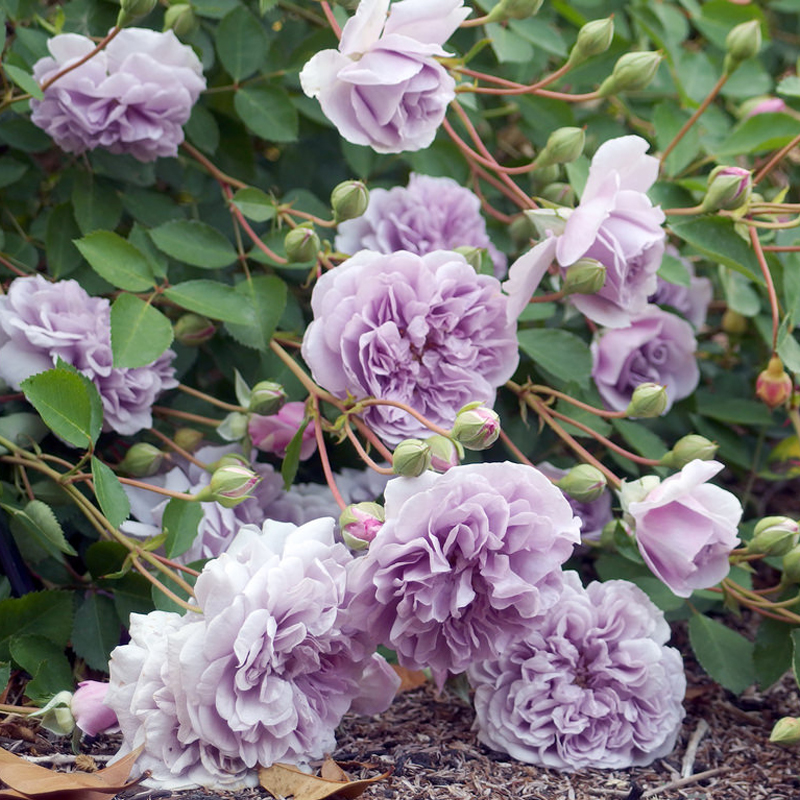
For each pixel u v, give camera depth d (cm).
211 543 94
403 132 91
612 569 98
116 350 91
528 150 121
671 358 104
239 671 85
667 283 108
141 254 94
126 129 97
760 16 112
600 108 116
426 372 92
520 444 103
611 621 93
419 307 90
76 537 99
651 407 93
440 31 91
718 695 100
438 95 91
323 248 98
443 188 102
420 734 94
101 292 100
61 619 92
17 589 95
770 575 110
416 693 97
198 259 97
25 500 94
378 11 89
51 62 96
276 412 94
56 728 88
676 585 91
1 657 91
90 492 97
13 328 93
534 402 96
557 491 86
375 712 91
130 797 86
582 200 92
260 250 99
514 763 92
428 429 92
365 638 89
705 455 93
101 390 94
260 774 87
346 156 106
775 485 118
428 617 87
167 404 102
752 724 97
